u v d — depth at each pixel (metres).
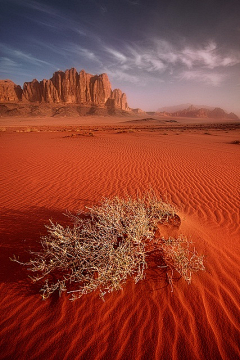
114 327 2.07
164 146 16.38
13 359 1.81
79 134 26.11
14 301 2.35
